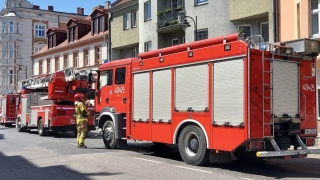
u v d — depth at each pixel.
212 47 8.70
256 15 19.41
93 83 13.93
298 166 9.48
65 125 18.58
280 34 17.94
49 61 45.84
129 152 11.95
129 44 30.48
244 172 8.53
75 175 8.32
